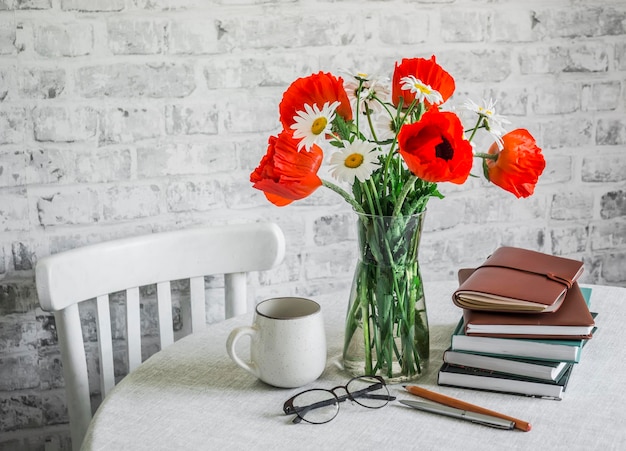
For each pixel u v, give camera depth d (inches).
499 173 42.8
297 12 66.8
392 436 39.6
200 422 41.1
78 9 61.7
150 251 58.6
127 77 64.0
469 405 41.4
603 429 39.8
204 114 66.5
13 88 61.6
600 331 50.9
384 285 43.8
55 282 53.3
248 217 69.7
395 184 42.9
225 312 64.9
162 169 66.5
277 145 40.2
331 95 42.7
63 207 64.8
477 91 72.7
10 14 60.4
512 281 45.6
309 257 72.2
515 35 72.3
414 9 69.4
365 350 45.0
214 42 65.4
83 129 63.9
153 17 63.6
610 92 75.8
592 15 73.7
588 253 79.2
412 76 42.8
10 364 66.7
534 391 42.9
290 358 43.4
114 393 44.4
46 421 69.0
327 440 39.3
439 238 75.0
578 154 76.4
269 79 67.4
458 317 53.8
